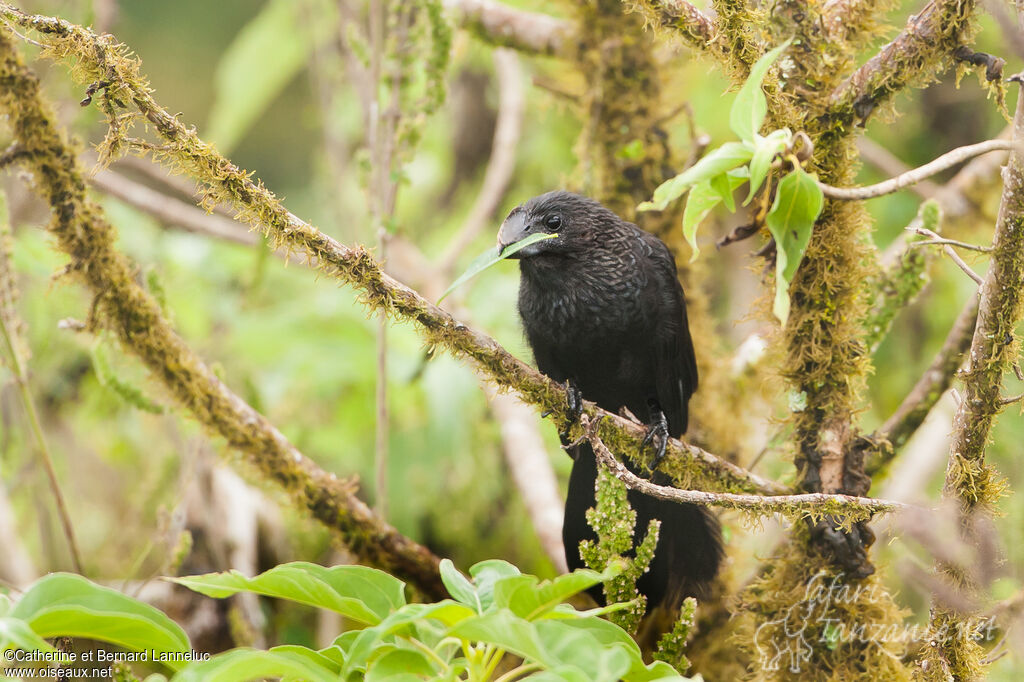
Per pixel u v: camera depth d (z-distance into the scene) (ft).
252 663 14.15
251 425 25.85
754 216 21.29
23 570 30.86
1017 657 19.61
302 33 42.83
